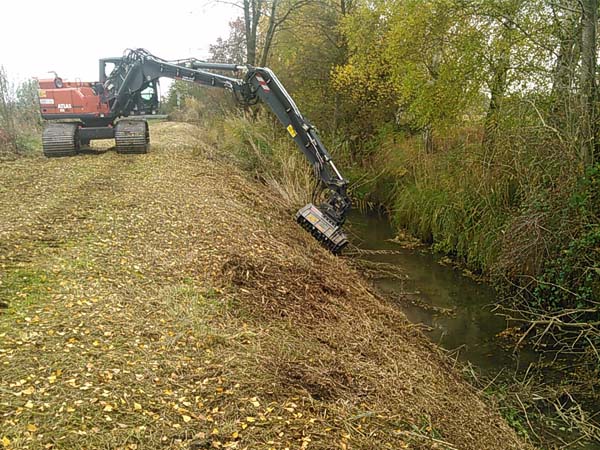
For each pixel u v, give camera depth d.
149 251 6.59
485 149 12.05
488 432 5.01
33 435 3.24
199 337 4.74
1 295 5.02
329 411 4.09
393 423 4.24
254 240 7.86
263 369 4.41
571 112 8.76
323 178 10.13
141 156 13.38
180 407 3.76
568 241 8.34
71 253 6.25
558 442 5.66
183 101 31.41
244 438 3.54
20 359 4.00
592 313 7.96
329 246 9.77
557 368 7.24
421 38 13.34
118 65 13.86
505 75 12.30
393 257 12.38
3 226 7.04
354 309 6.73
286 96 10.28
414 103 13.94
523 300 9.20
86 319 4.75
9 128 13.74
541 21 11.35
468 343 8.02
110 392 3.78
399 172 16.53
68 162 12.24
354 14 18.44
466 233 11.84
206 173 11.82
